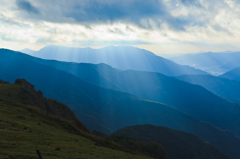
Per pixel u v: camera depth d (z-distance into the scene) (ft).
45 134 116.16
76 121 249.34
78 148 93.86
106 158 82.58
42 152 70.64
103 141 186.60
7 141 78.48
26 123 132.98
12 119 131.03
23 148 71.41
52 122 176.55
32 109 204.23
